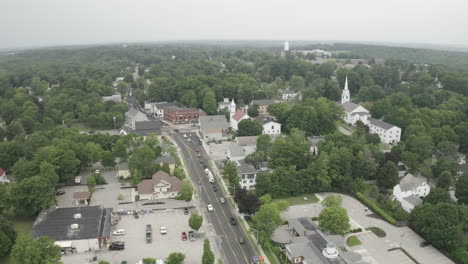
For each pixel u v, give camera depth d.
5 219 105.38
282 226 119.69
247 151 176.50
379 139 192.25
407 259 104.19
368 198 140.00
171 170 157.50
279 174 141.62
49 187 122.00
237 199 127.19
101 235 106.25
